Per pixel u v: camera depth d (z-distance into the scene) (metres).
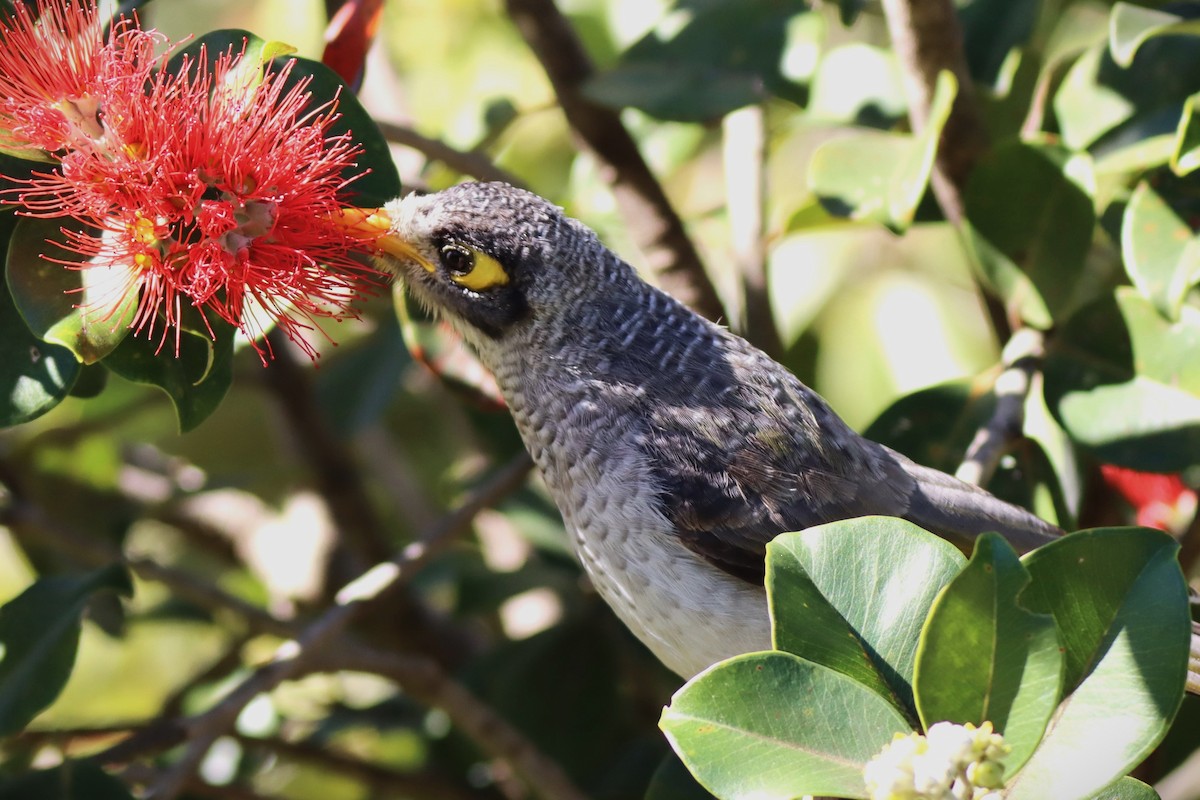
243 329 4.65
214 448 9.86
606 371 5.95
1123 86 6.90
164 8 9.65
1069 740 3.92
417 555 6.72
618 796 7.45
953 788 3.66
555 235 5.93
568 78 7.64
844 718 4.04
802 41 7.39
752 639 5.73
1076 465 7.21
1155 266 5.93
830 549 4.41
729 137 8.03
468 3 9.91
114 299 4.45
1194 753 6.99
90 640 9.75
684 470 5.81
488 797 7.94
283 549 9.31
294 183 4.68
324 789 8.91
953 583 3.91
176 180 4.51
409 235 5.89
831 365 9.29
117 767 6.36
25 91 4.48
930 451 6.72
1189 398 6.32
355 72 5.64
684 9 7.68
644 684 8.23
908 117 7.71
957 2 7.77
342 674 9.19
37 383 4.73
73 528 8.51
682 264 7.80
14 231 4.59
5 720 5.75
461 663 8.77
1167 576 4.01
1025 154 6.39
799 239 9.52
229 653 8.03
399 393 9.53
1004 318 7.35
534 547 8.26
